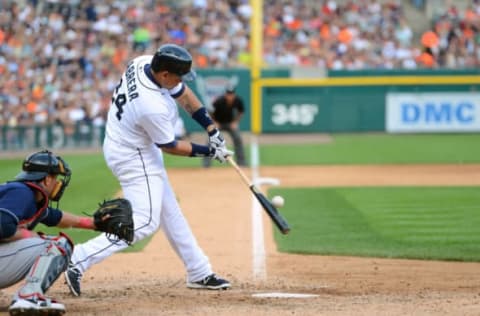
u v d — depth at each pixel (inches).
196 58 4771.2
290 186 2486.5
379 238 1555.1
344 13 5280.5
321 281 1135.6
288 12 5196.9
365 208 1983.3
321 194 2274.9
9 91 4237.2
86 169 3004.4
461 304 932.6
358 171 2955.2
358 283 1119.0
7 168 2997.0
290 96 4645.7
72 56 4549.7
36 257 855.1
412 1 5556.1
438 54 5088.6
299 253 1392.7
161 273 1202.0
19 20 4670.3
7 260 844.6
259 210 1937.7
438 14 5487.2
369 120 4692.4
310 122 4675.2
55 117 4224.9
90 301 970.1
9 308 842.2
